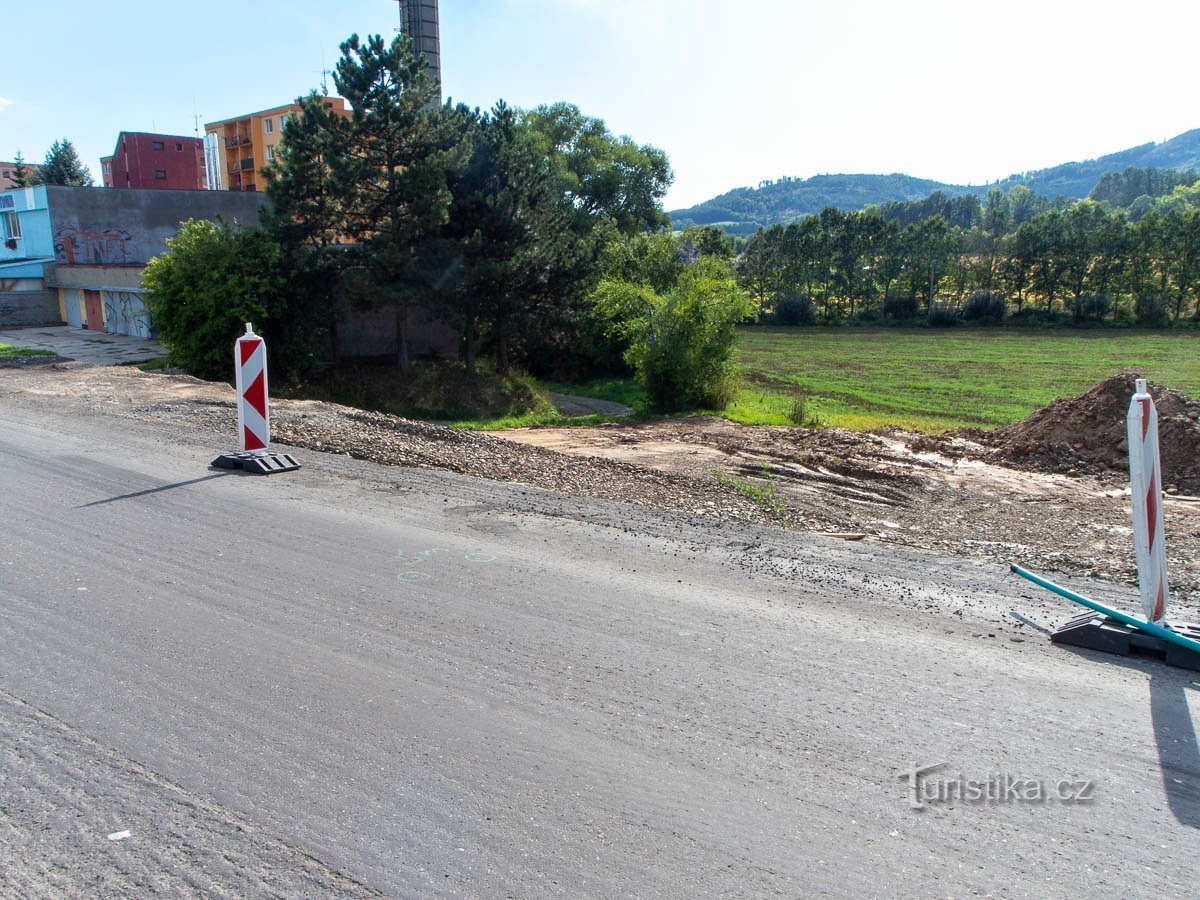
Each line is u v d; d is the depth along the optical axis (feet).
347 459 32.68
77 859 9.49
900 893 9.16
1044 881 9.44
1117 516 35.60
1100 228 228.43
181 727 12.43
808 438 57.72
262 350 30.35
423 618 16.83
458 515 24.89
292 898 8.91
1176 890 9.34
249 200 161.27
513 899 8.93
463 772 11.37
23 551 20.42
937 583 19.85
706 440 58.65
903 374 134.92
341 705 13.19
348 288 97.66
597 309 98.22
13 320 145.07
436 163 98.73
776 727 12.79
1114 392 50.49
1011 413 95.14
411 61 102.47
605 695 13.71
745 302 85.30
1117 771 11.78
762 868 9.54
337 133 98.27
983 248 244.22
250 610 17.04
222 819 10.27
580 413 105.81
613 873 9.39
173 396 48.08
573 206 180.75
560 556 21.13
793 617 17.38
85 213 147.43
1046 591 19.45
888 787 11.27
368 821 10.26
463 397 106.63
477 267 100.53
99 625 16.12
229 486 27.40
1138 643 15.67
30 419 39.55
